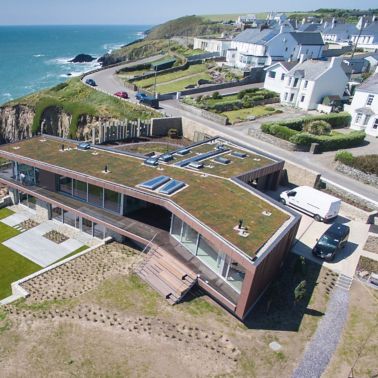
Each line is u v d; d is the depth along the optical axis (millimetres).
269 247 22578
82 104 66750
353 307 25188
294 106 69188
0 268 29062
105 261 29219
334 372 20578
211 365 20609
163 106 65875
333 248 29172
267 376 20172
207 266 25688
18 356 20719
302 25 137125
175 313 24016
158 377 19734
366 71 93062
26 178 37094
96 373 19844
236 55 96875
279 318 24141
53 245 32375
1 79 133375
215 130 53188
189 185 30297
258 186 39625
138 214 31703
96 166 33719
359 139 51406
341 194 38719
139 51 155625
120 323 23094
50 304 24578
